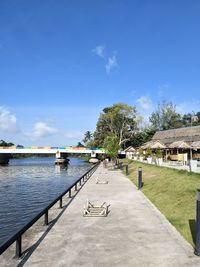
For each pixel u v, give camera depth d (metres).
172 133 67.19
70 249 8.97
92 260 8.09
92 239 9.95
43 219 12.84
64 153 108.75
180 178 22.08
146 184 24.81
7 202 29.42
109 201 17.48
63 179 53.41
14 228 18.62
